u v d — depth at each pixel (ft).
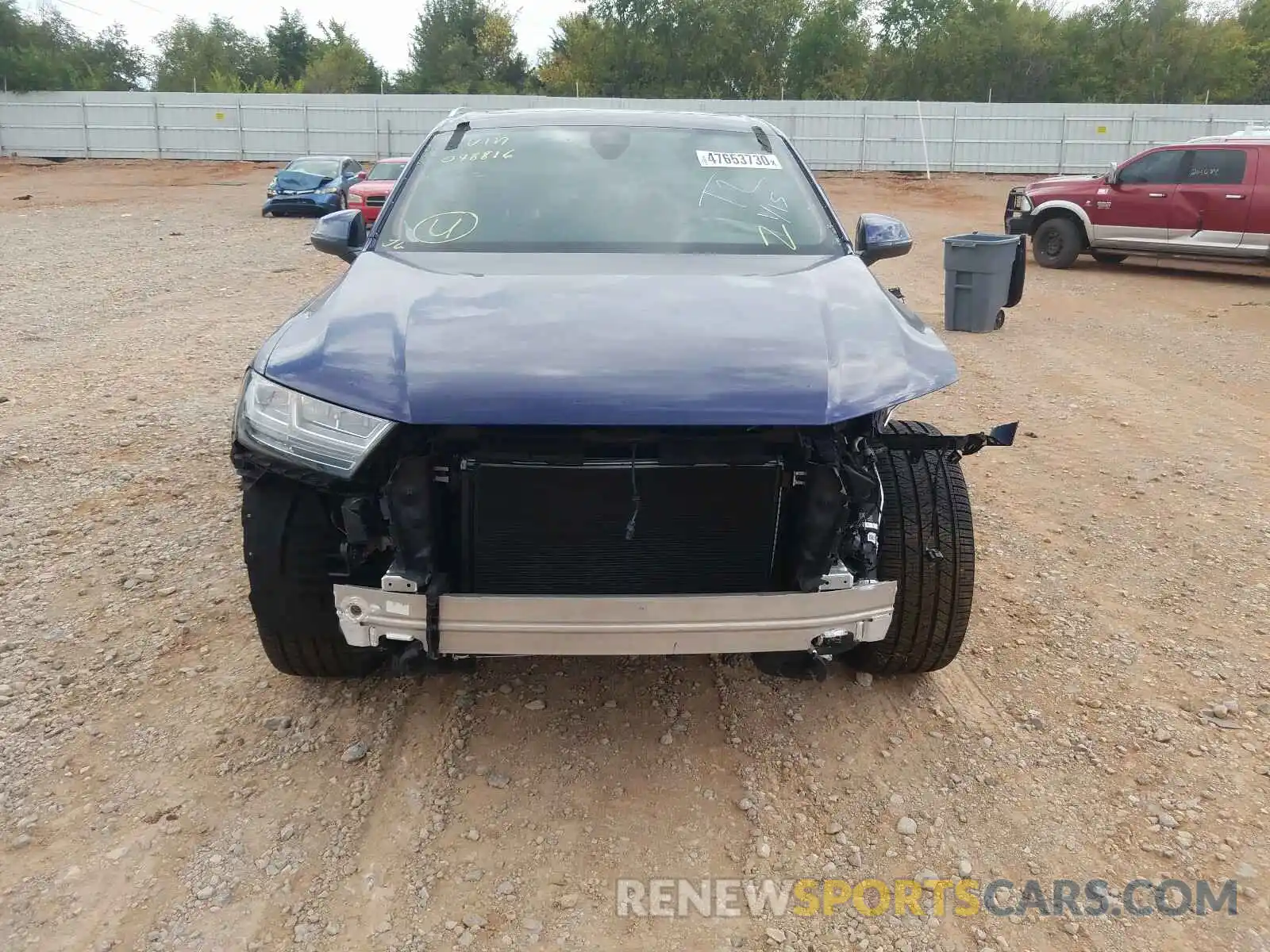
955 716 10.57
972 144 118.83
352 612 8.27
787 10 168.66
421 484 8.12
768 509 8.40
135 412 20.48
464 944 7.56
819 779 9.57
